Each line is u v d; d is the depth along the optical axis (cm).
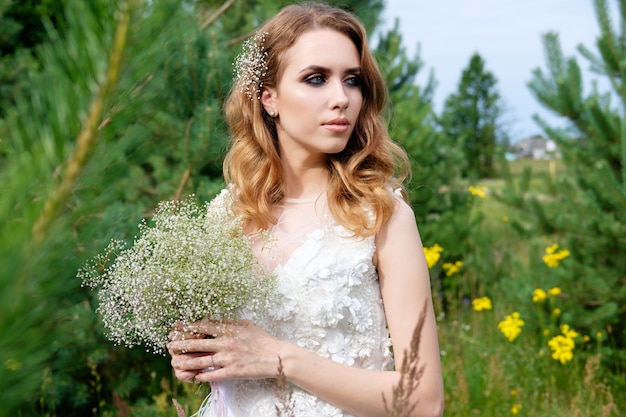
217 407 169
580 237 456
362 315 163
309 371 151
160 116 307
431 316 161
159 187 350
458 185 640
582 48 464
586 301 455
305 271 162
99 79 47
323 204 174
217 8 402
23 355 45
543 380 403
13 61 298
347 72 168
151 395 374
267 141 183
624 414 366
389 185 179
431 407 154
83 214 49
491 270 561
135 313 150
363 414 153
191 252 151
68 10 48
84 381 364
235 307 155
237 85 194
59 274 48
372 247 166
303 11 174
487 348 448
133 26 47
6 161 47
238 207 182
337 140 166
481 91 2641
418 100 572
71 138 47
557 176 492
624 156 419
